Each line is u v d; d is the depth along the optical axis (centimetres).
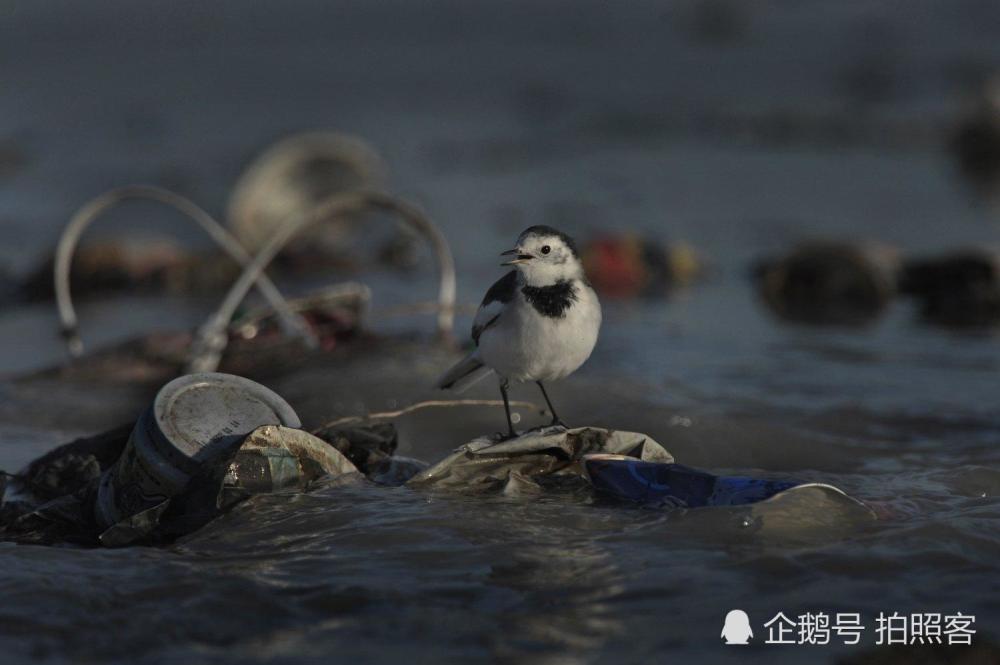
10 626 661
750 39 6838
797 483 834
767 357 1533
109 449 941
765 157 3631
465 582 716
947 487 930
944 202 2870
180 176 3325
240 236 2231
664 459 914
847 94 4931
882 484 948
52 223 2767
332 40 7956
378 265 2288
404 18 8900
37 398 1247
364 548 770
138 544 795
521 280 867
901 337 1686
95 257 2131
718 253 2405
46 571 736
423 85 5675
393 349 1337
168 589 708
